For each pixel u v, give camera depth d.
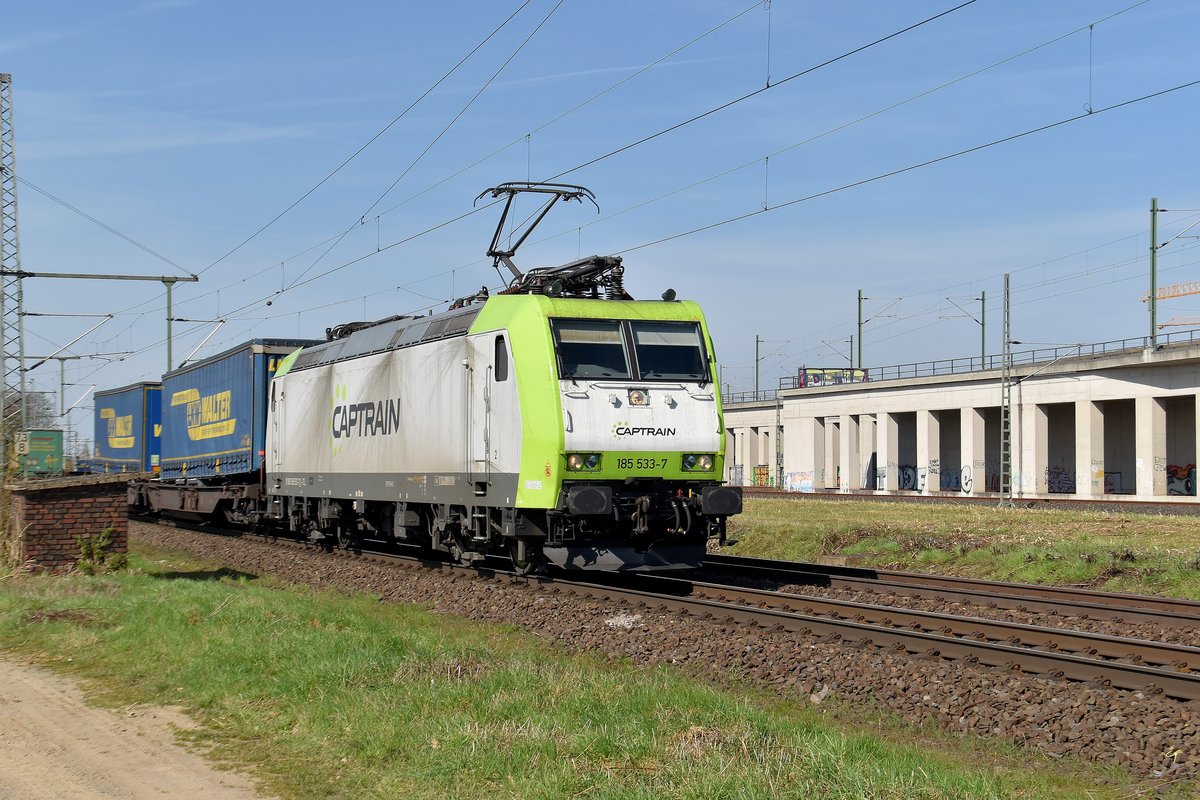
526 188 20.88
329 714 9.07
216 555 25.38
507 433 16.44
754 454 82.56
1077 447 50.91
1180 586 17.69
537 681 9.87
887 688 10.15
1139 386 47.66
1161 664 10.90
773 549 26.09
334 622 13.46
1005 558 21.19
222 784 7.62
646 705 9.08
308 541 26.62
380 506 22.27
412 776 7.57
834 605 14.23
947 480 65.25
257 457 27.83
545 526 16.39
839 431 70.19
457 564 19.94
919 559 22.75
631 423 16.09
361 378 22.09
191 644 11.95
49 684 10.70
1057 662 10.20
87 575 17.78
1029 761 8.48
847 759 7.67
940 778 7.35
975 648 10.88
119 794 7.41
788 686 10.70
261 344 27.98
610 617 14.02
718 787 6.99
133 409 41.19
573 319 16.41
